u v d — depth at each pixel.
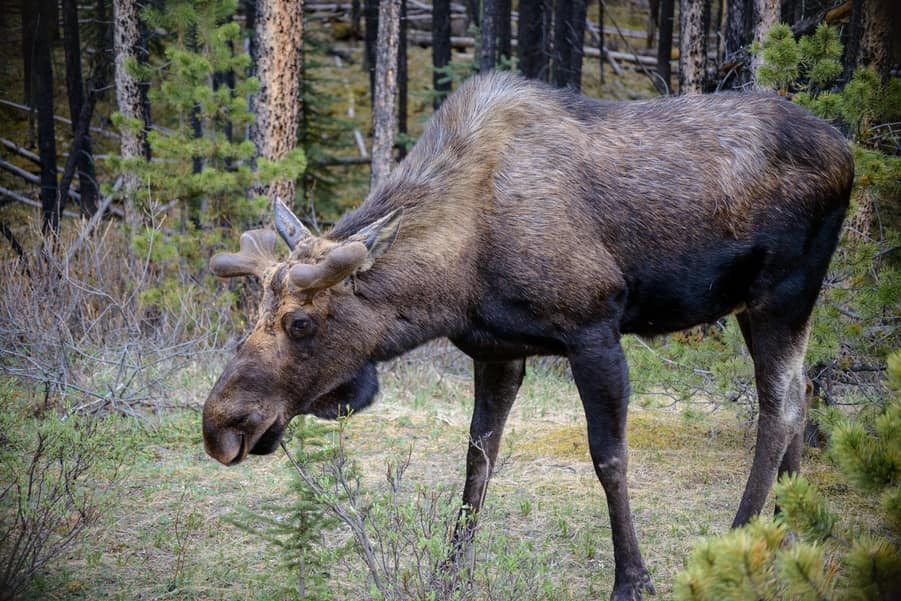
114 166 25.50
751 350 14.02
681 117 12.65
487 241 11.73
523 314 11.82
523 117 12.12
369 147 50.84
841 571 8.88
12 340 21.80
